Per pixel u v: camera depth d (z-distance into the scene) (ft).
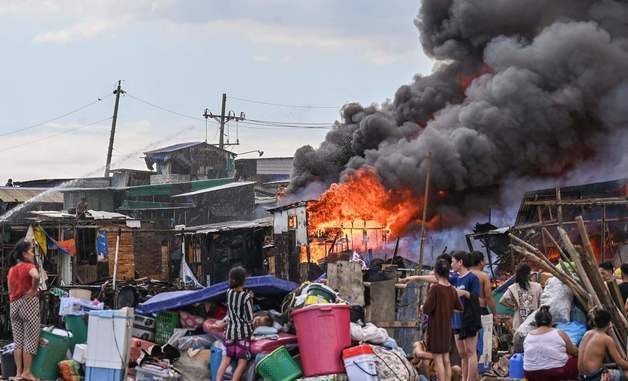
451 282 44.16
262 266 101.60
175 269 107.76
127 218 102.94
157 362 44.04
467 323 40.14
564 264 41.96
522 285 44.70
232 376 41.45
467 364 40.73
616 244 73.46
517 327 44.55
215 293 44.96
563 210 76.74
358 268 47.42
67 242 87.20
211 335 44.39
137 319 46.44
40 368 45.03
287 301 44.16
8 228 85.61
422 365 42.42
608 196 77.77
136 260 105.70
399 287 48.06
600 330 36.52
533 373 37.86
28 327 44.50
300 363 41.14
